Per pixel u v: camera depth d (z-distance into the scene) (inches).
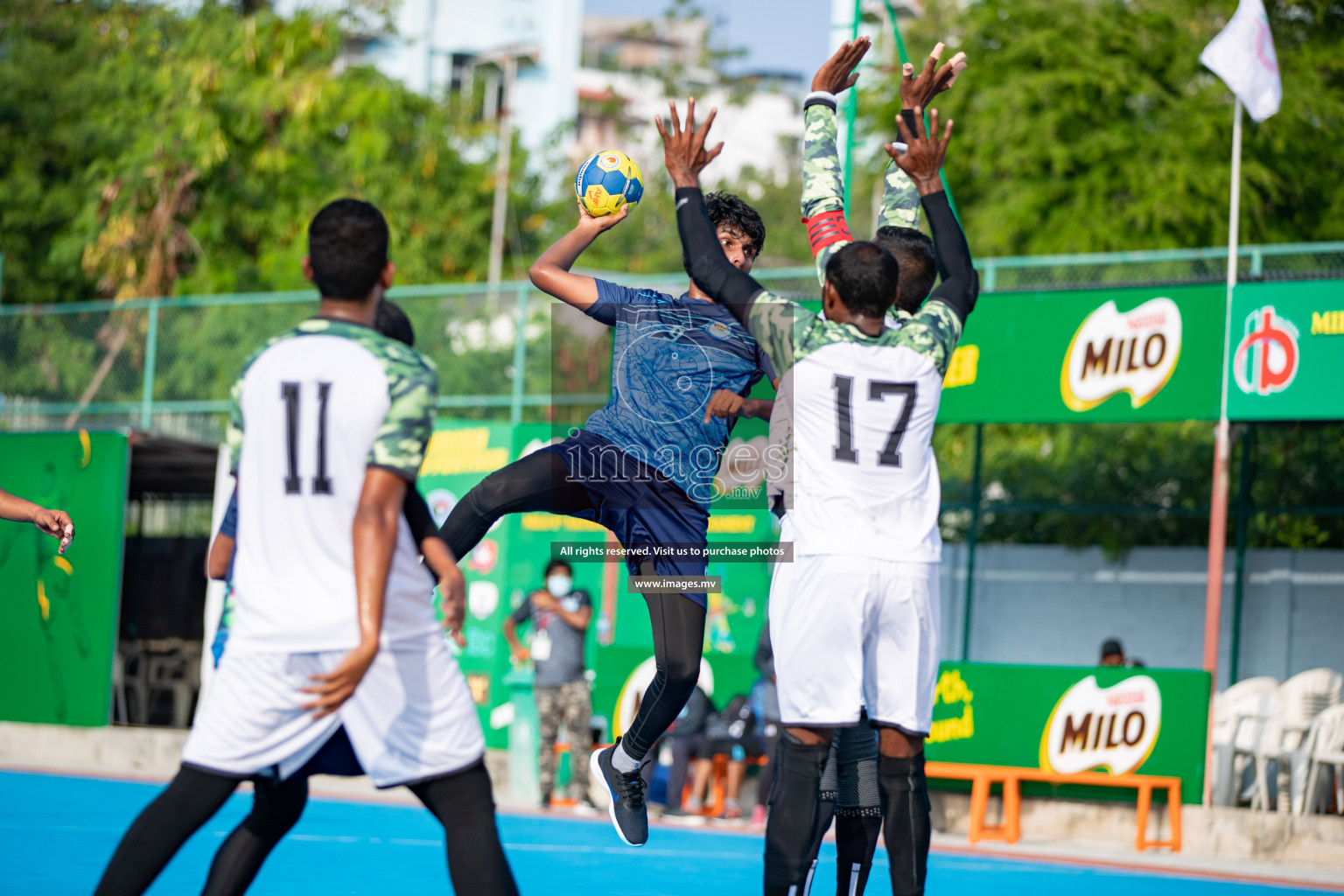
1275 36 2059.5
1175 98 2026.3
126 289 2247.8
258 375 345.7
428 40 6092.5
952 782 1069.8
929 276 461.4
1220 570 1046.4
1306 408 1018.7
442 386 1336.1
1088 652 1531.7
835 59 469.4
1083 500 1561.3
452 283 2763.3
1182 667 1485.0
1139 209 1911.9
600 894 643.5
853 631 398.3
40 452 1357.0
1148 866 882.8
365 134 2459.4
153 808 336.5
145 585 1630.2
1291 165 1904.5
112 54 2600.9
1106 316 1090.7
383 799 1104.8
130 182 2281.0
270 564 337.4
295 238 2358.5
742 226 469.4
